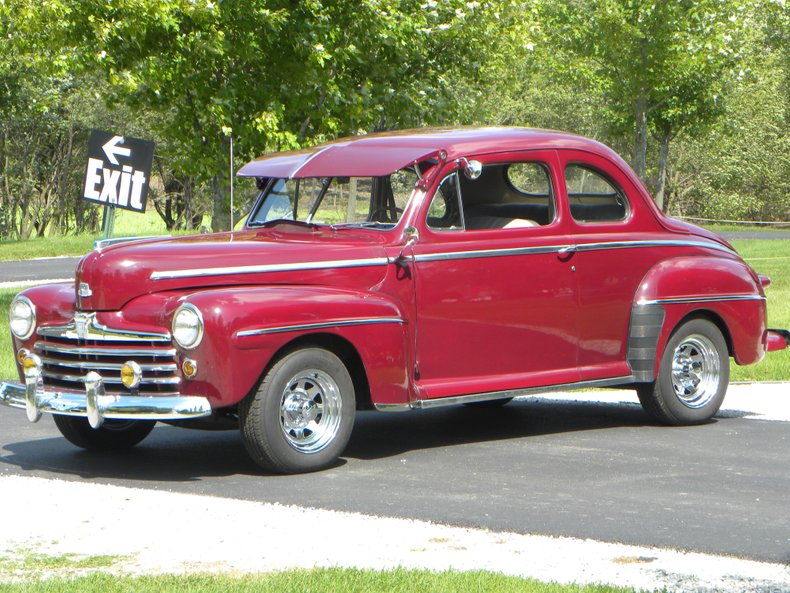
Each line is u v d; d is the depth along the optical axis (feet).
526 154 28.58
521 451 27.86
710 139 176.14
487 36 61.16
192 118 53.42
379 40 54.90
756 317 32.12
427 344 26.96
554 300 28.71
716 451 27.61
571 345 29.09
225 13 48.78
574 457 27.02
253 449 24.81
